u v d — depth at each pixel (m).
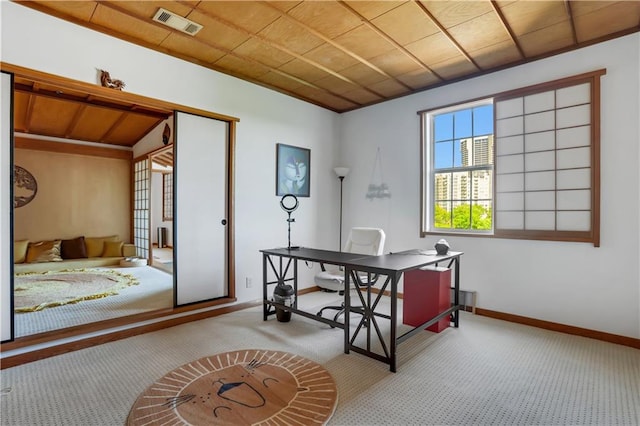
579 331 2.96
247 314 3.57
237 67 3.54
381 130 4.54
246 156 3.81
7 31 2.31
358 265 2.53
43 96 4.19
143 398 1.96
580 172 2.97
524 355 2.56
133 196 6.97
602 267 2.86
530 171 3.25
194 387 2.09
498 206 3.46
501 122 3.45
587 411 1.85
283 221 4.22
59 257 5.82
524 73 3.31
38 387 2.08
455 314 3.20
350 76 3.76
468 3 2.42
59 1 2.38
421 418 1.79
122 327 2.91
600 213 2.87
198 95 3.38
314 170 4.64
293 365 2.39
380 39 2.96
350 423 1.75
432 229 4.08
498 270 3.46
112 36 2.80
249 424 1.73
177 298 3.29
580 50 2.98
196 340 2.84
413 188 4.18
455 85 3.82
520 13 2.54
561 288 3.07
